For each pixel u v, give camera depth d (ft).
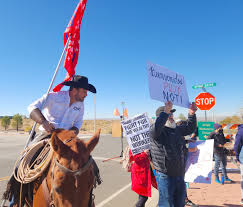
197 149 11.59
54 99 8.77
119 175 25.96
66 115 8.99
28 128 168.66
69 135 6.23
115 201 16.66
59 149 5.19
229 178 22.95
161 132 9.61
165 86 9.84
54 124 8.94
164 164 9.37
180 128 10.73
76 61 11.19
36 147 7.67
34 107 7.72
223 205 15.14
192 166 11.28
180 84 10.76
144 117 14.26
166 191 9.39
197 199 16.47
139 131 13.91
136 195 18.16
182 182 9.70
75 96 9.18
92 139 5.77
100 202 16.51
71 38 10.80
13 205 7.48
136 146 13.48
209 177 10.45
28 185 7.04
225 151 21.83
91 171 5.37
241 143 15.79
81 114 9.64
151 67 9.38
